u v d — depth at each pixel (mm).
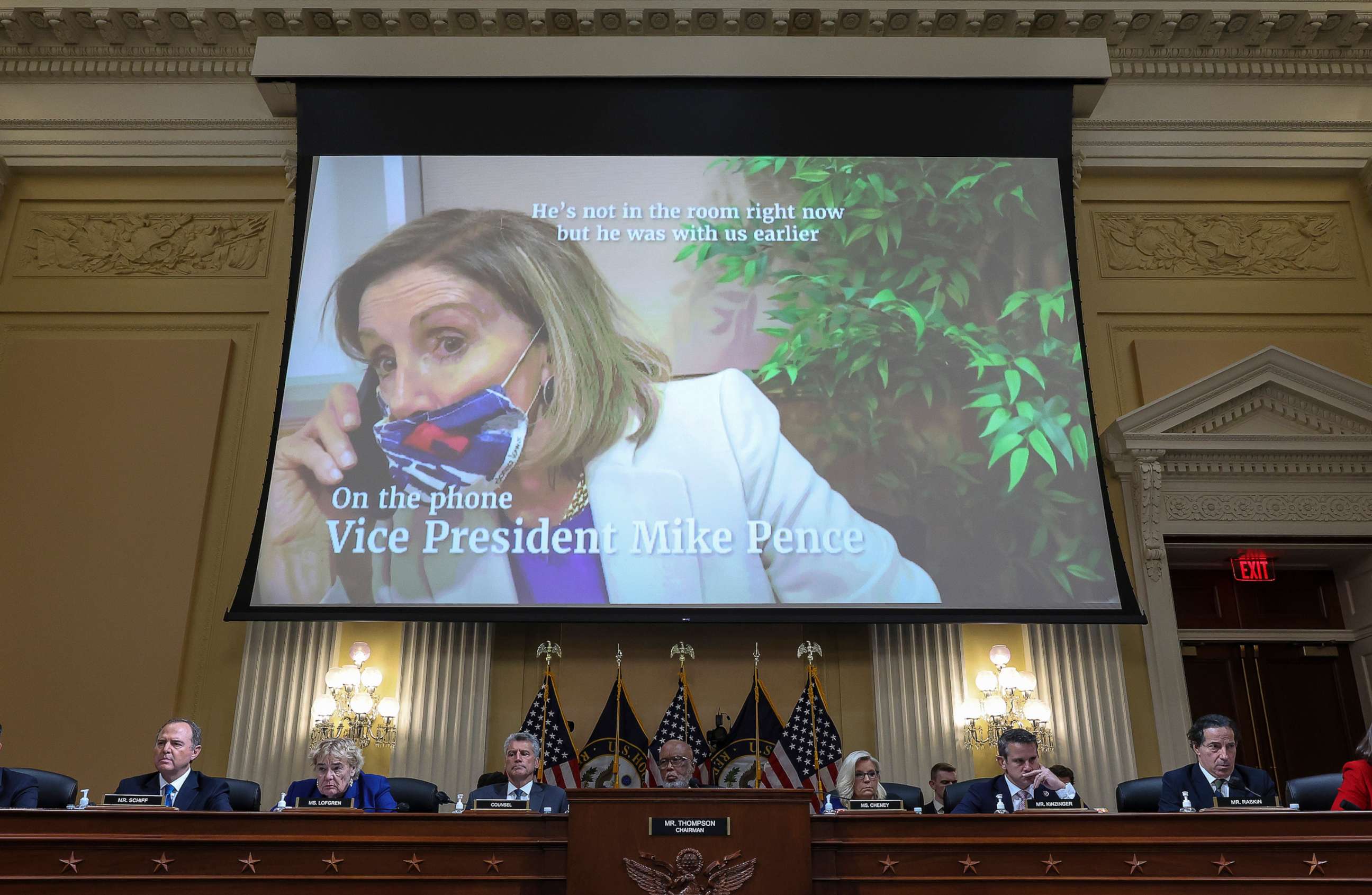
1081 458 6398
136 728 6215
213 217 7516
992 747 6121
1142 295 7363
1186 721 6234
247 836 3105
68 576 6520
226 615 5918
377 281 6672
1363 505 6770
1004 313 6719
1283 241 7551
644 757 6004
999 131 7113
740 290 6727
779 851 3090
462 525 6145
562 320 6598
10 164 7496
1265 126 7645
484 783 4957
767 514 6191
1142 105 7699
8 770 3822
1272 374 6867
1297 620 7051
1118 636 6371
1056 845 3137
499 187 6914
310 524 6148
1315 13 7512
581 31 7457
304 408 6395
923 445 6402
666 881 3049
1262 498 6785
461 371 6469
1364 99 7727
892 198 6973
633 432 6359
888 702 6199
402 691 6145
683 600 5984
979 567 6133
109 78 7684
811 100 7152
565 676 6270
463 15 7414
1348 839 3074
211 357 7055
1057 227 6910
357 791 4098
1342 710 6879
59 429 6863
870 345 6621
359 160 6941
